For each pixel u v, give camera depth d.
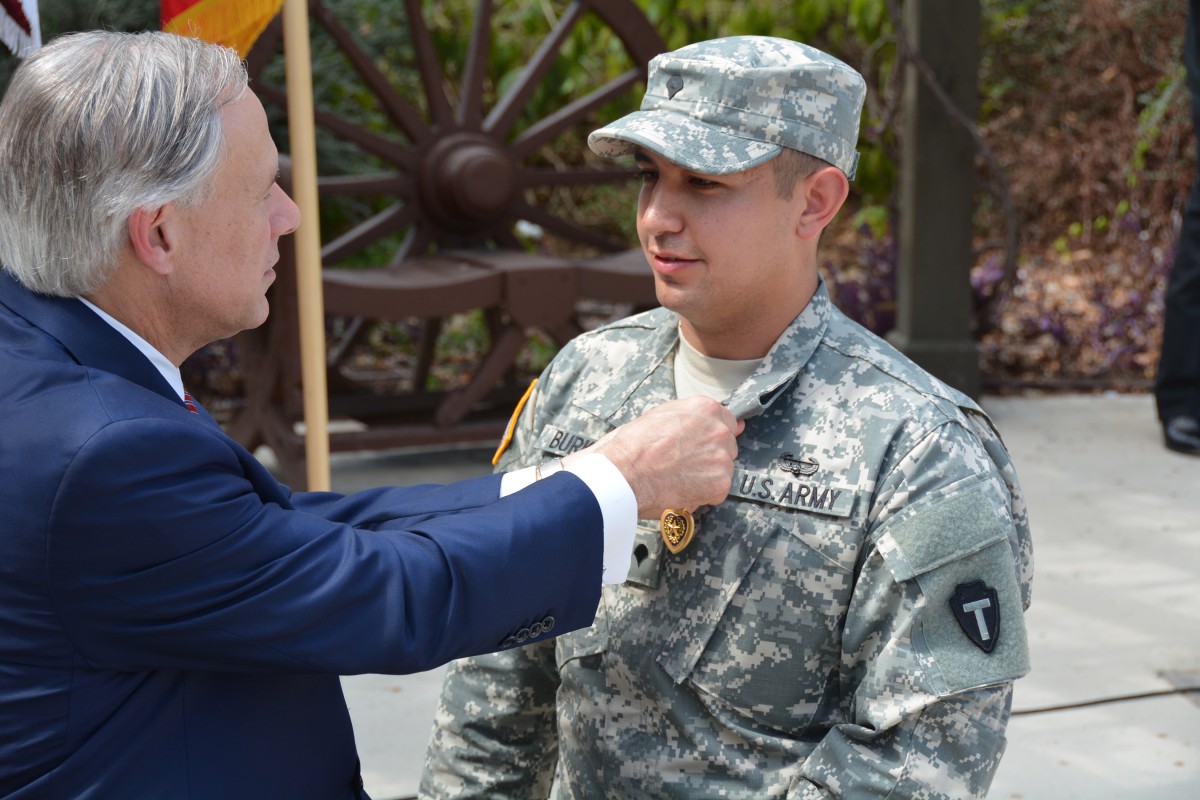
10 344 1.19
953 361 4.81
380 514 1.45
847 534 1.30
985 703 1.27
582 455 1.35
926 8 4.57
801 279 1.38
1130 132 6.41
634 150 1.35
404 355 5.95
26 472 1.12
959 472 1.28
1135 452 4.43
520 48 6.72
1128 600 3.27
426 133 4.49
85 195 1.16
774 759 1.34
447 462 4.54
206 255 1.22
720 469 1.33
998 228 6.90
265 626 1.17
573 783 1.47
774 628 1.33
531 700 1.56
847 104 1.33
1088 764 2.55
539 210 4.74
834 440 1.33
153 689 1.19
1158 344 5.58
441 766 1.61
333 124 4.37
